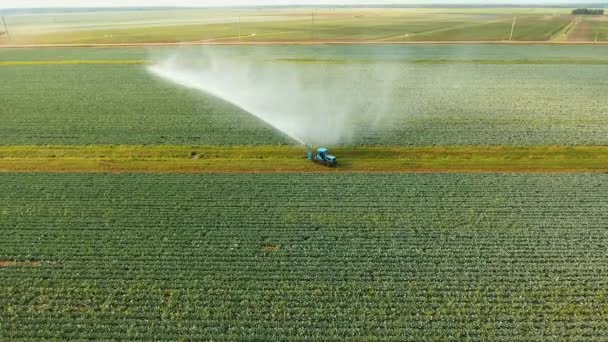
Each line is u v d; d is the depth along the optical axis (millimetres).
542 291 22266
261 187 32281
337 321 20672
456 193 31406
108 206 29859
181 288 22641
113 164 36438
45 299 21859
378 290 22500
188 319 20844
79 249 25406
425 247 25625
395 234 26766
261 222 27969
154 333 20109
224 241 26094
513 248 25453
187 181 33281
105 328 20281
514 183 32781
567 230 26969
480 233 26828
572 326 20391
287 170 35406
